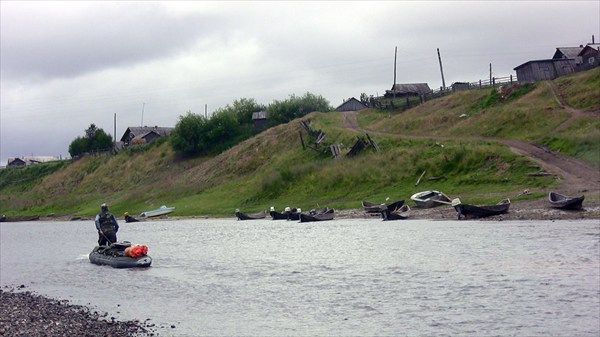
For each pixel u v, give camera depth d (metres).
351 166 97.56
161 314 29.56
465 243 47.41
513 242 45.84
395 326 26.06
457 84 134.88
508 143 87.12
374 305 29.69
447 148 88.88
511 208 64.88
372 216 77.75
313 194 96.56
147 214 109.25
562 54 123.38
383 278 36.06
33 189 171.38
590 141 76.62
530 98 103.56
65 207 144.88
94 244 70.56
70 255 58.69
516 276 33.97
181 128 152.75
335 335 25.27
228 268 43.47
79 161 174.38
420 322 26.45
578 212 58.84
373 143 102.50
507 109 99.56
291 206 94.44
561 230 50.44
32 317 28.03
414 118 116.69
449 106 117.62
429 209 74.62
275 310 29.70
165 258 50.72
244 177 118.00
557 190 67.12
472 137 96.06
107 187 153.00
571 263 36.75
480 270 36.34
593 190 64.81
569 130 84.88
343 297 31.75
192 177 131.00
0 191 179.25
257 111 172.25
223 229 78.12
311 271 40.12
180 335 25.53
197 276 40.62
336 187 95.31
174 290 35.94
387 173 91.25
